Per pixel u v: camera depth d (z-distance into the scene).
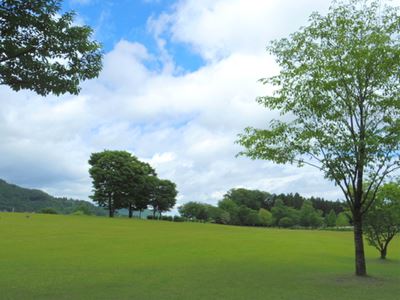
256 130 16.03
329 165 14.62
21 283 12.99
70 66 7.93
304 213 136.12
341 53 14.48
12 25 6.80
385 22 14.82
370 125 14.60
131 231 43.06
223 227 65.25
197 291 11.97
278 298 11.00
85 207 115.44
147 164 100.19
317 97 14.60
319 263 20.39
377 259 24.64
